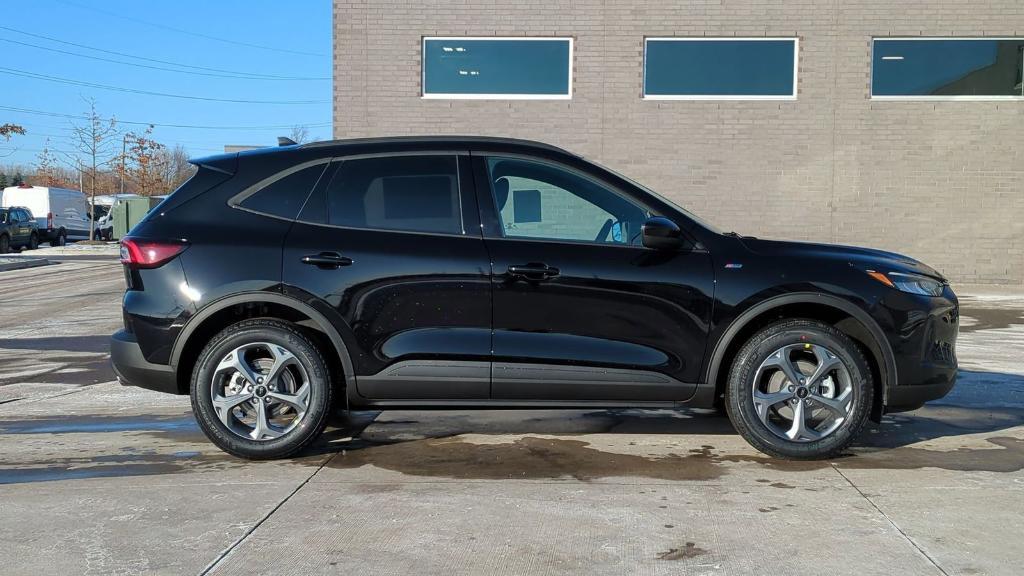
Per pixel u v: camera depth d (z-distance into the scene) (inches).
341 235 185.0
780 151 561.3
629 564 132.5
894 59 558.9
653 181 566.6
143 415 242.7
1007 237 560.1
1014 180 557.3
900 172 560.1
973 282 563.2
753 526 147.9
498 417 233.1
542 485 171.8
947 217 561.3
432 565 132.3
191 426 227.6
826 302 181.9
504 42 565.6
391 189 188.9
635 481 174.1
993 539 141.8
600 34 561.0
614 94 563.5
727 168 564.7
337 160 190.9
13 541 142.1
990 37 552.1
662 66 564.1
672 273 182.9
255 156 193.3
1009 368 307.9
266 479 176.4
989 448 199.3
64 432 220.8
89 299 603.8
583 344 182.4
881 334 183.2
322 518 152.6
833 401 182.2
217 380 184.2
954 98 556.7
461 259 182.2
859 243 564.4
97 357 354.6
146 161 1905.8
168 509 157.5
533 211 188.5
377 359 182.7
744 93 561.6
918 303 185.0
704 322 182.9
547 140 568.1
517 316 181.9
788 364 182.7
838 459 189.2
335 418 232.4
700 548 138.6
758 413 183.5
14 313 521.7
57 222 1533.0
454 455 195.0
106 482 174.7
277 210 187.8
